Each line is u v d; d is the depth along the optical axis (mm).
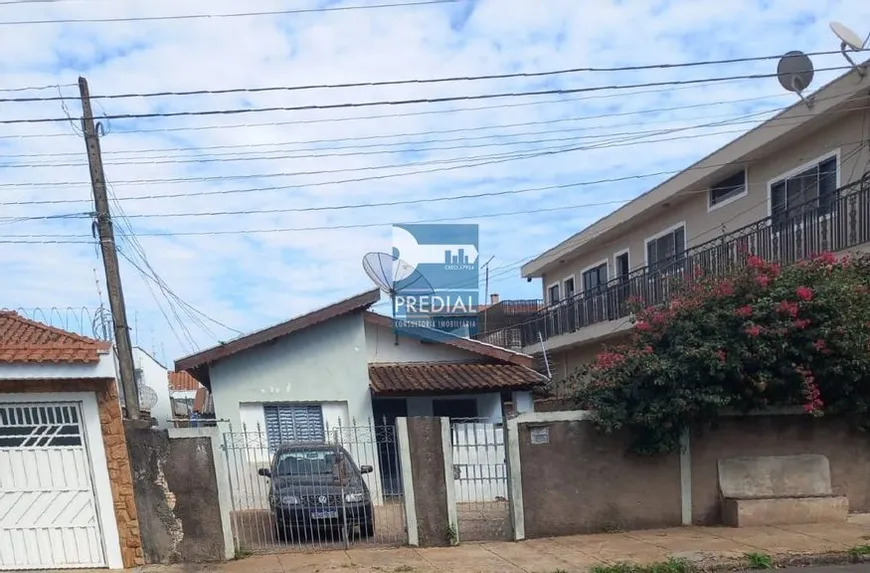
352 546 8766
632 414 9047
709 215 15422
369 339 13391
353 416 12227
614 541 8648
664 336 9617
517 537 8938
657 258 17797
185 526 8125
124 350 9094
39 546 7953
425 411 12930
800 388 8977
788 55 9414
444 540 8719
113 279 9164
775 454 9539
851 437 9656
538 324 22500
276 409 12211
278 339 12188
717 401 8711
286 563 7957
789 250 11742
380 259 14289
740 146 13594
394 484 11422
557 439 9211
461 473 9602
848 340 8680
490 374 12875
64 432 8031
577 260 23297
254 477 11656
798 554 7621
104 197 9180
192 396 33312
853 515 9500
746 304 9141
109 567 7988
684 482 9422
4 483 7938
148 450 8109
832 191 11328
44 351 7691
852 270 9492
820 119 11625
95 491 8016
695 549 8000
